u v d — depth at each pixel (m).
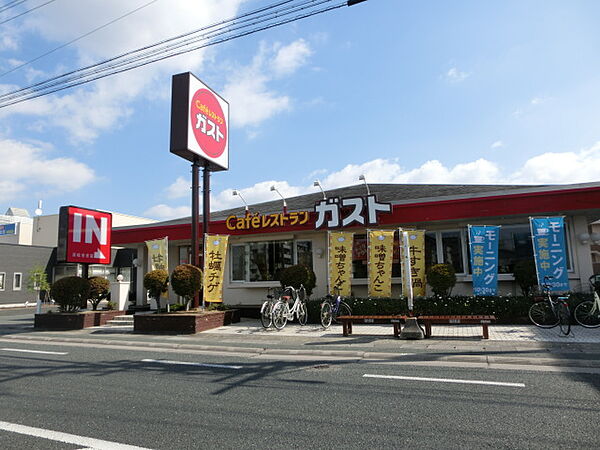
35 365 8.19
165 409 5.13
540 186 13.38
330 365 7.65
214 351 9.73
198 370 7.46
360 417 4.70
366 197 14.09
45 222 39.09
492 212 12.87
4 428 4.54
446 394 5.53
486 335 9.66
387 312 13.11
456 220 13.70
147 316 12.97
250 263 17.22
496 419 4.53
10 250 31.20
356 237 15.63
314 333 11.62
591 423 4.34
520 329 10.84
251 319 15.98
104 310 16.95
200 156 14.28
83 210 16.56
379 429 4.31
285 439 4.10
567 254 13.09
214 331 12.69
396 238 15.13
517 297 12.16
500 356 7.64
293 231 15.46
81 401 5.53
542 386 5.80
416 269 13.37
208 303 15.07
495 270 12.55
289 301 13.47
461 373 6.71
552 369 6.87
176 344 10.40
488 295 12.54
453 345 8.98
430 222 14.05
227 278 17.44
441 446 3.84
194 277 13.55
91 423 4.66
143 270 20.14
